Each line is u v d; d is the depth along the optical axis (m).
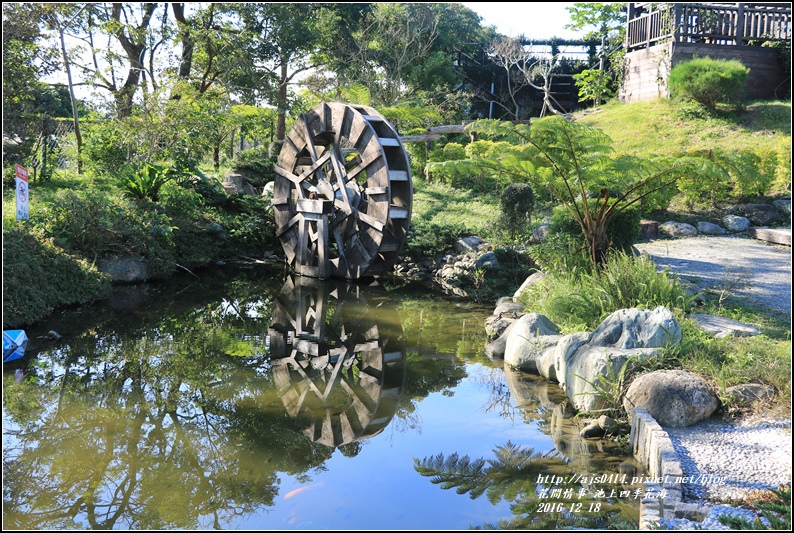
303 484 4.67
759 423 4.89
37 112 16.81
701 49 19.50
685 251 11.67
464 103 28.03
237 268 13.59
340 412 6.10
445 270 12.48
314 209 12.83
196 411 6.06
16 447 5.21
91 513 4.24
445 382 6.96
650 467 4.63
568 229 10.64
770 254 11.40
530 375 7.13
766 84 19.56
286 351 8.05
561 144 9.04
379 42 28.84
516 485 4.59
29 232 9.59
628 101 21.66
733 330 6.69
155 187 13.84
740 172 8.55
